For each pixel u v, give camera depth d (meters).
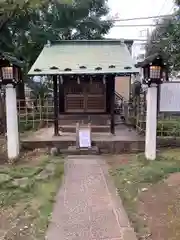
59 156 7.37
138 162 6.50
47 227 3.59
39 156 7.16
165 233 3.35
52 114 11.36
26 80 13.54
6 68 6.41
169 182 4.91
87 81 10.28
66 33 14.70
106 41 10.44
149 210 3.99
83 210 4.11
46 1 7.38
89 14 15.18
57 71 8.04
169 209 3.94
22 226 3.60
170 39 8.83
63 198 4.56
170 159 6.56
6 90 6.63
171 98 7.62
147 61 6.26
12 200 4.36
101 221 3.75
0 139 8.89
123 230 3.50
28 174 5.52
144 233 3.40
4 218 3.80
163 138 7.93
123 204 4.32
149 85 6.43
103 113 10.35
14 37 12.99
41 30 12.73
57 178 5.56
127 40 12.99
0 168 6.01
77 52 9.60
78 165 6.52
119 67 8.24
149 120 6.54
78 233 3.44
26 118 10.30
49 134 8.98
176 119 8.95
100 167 6.36
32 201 4.36
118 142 7.93
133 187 4.88
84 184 5.25
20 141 7.92
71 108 10.42
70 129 9.41
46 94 13.45
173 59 8.77
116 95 15.80
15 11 7.68
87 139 7.75
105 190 4.93
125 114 11.60
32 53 13.36
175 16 9.05
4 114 9.90
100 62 8.66
